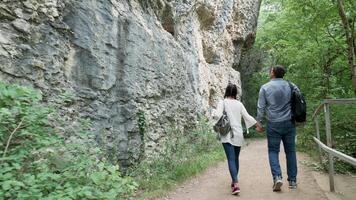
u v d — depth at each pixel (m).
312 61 12.73
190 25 13.61
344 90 12.48
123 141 7.12
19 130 3.91
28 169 3.91
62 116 5.57
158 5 10.31
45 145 3.86
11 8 5.01
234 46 20.41
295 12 11.49
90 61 6.41
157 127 8.82
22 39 5.10
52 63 5.55
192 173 7.62
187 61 12.45
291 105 6.07
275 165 6.03
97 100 6.51
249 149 13.09
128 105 7.45
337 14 10.43
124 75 7.48
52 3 5.66
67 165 4.07
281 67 6.33
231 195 6.07
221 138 6.33
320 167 7.64
